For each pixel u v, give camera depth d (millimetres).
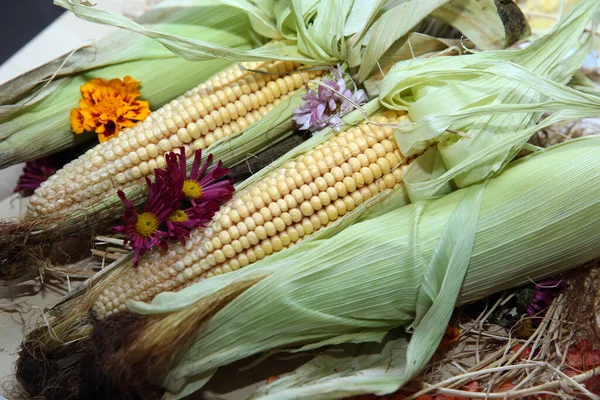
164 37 597
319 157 589
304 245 577
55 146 646
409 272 558
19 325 624
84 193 608
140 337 542
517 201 562
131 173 612
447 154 574
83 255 651
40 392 579
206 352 562
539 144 678
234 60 614
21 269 619
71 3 589
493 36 625
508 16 624
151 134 610
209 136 622
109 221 628
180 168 583
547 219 561
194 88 629
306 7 616
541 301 601
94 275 604
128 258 598
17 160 641
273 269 562
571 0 760
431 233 561
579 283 604
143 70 645
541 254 570
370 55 615
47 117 637
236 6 614
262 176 604
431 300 561
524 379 581
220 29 650
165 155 583
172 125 611
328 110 615
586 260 589
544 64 587
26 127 634
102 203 613
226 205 591
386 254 560
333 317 563
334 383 552
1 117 626
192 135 616
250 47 660
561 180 560
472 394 576
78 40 736
